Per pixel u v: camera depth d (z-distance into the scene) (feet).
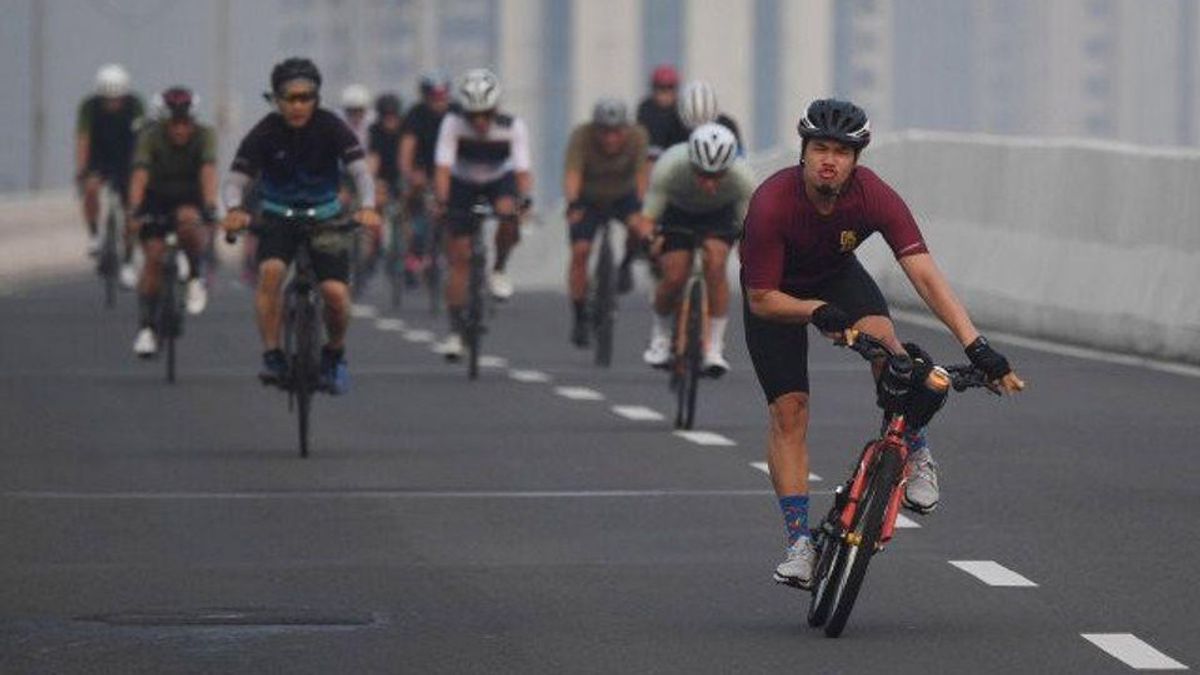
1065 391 156.04
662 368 144.56
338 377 126.52
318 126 125.90
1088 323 187.32
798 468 82.43
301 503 108.17
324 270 126.00
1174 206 178.50
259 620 81.15
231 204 126.62
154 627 79.92
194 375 169.27
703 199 140.97
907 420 78.89
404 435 134.31
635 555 94.27
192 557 93.81
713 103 174.29
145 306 175.01
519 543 97.19
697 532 100.12
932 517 103.91
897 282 224.74
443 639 78.07
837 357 181.57
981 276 207.21
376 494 111.04
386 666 74.02
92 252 242.58
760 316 81.46
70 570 90.89
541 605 83.97
